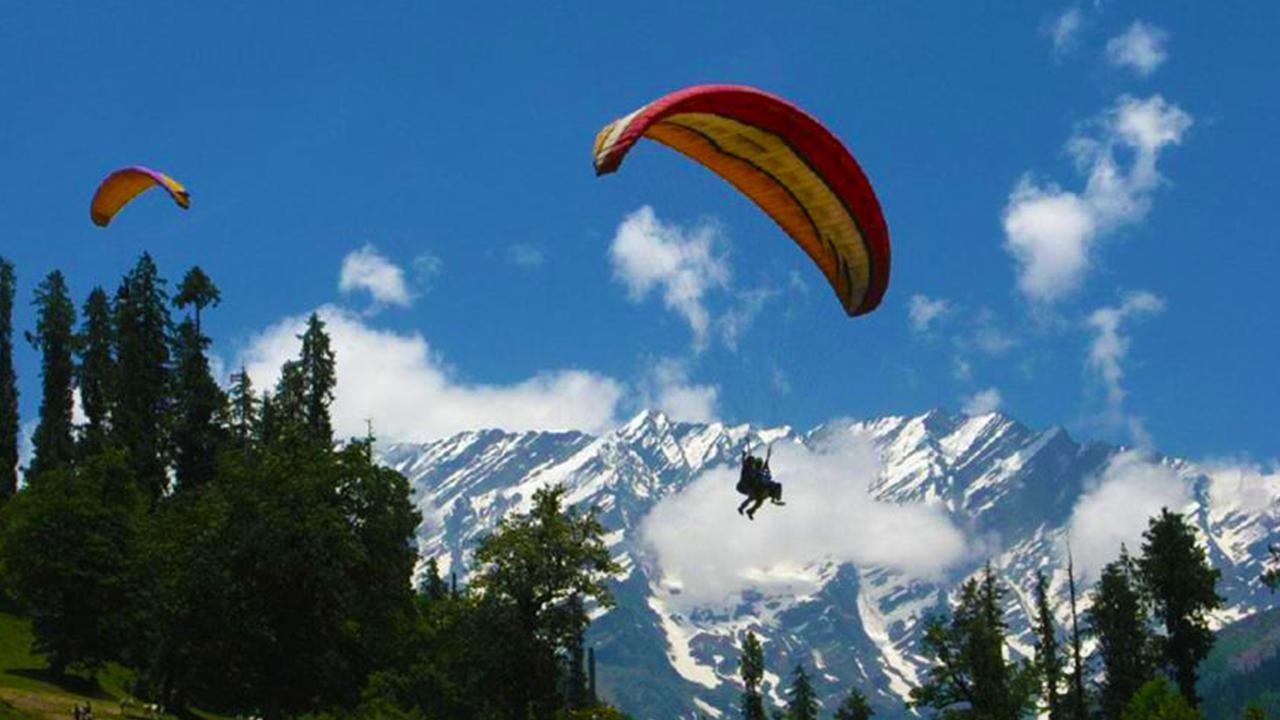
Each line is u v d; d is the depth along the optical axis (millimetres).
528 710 83062
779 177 32000
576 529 82875
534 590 81750
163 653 82312
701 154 31984
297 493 79875
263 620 76812
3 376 137375
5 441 133750
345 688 83188
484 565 83438
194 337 141375
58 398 138375
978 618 105625
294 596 78438
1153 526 125750
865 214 31688
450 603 85562
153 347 141000
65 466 126188
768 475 32875
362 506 89500
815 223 33125
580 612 82688
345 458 90000
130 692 97125
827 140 30297
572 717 86062
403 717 104000
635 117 26641
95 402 140125
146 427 138000
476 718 86875
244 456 83750
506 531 82562
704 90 28297
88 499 98375
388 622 93000
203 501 87438
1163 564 124125
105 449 105375
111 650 96625
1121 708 121000
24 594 96312
